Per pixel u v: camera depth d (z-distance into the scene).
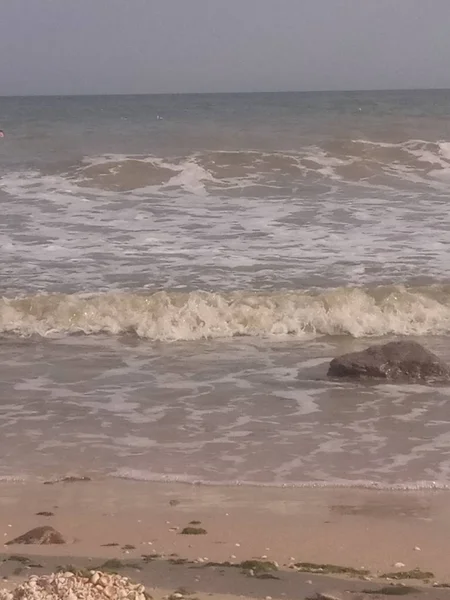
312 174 22.28
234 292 11.66
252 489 6.05
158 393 8.35
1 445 6.99
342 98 61.12
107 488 6.10
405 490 6.00
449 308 11.19
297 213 17.25
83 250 14.27
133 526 5.38
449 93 72.06
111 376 8.93
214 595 4.12
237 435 7.19
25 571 4.46
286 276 12.65
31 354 9.78
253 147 26.31
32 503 5.82
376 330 10.70
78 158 24.20
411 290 11.68
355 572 4.58
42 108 50.31
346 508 5.68
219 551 4.95
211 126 32.66
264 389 8.46
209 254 13.96
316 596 4.12
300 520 5.47
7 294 11.83
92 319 10.94
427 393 8.27
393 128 30.97
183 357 9.67
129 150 26.30
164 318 10.77
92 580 3.78
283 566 4.67
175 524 5.42
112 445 6.98
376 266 13.15
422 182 21.42
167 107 48.62
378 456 6.68
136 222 16.47
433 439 7.05
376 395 8.23
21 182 20.89
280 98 64.06
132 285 12.26
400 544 5.07
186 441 7.06
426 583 4.41
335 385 8.56
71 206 18.09
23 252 14.12
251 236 15.20
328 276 12.63
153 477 6.29
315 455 6.71
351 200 18.73
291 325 10.77
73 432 7.29
